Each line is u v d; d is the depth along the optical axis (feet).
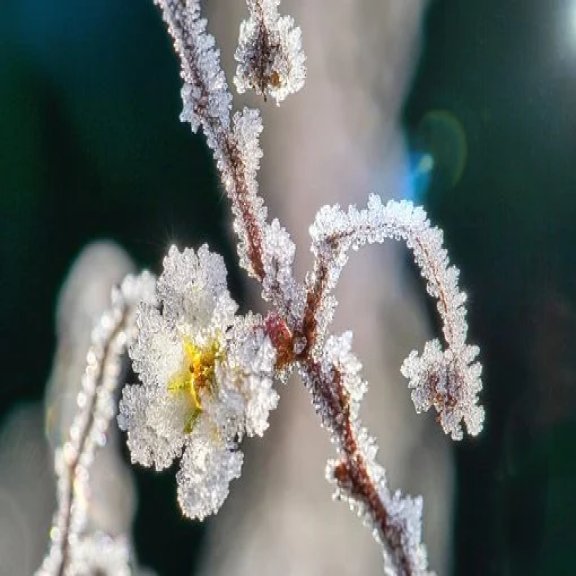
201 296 0.46
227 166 0.46
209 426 0.45
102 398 0.46
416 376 0.46
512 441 1.18
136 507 0.98
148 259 1.14
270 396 0.45
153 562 1.01
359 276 1.17
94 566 0.46
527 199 1.21
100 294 1.00
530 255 1.20
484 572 1.14
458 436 0.46
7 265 1.14
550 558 1.15
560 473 1.15
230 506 1.11
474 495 1.16
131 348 0.46
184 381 0.46
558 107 1.21
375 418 1.13
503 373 1.19
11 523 1.00
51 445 0.97
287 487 1.12
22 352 1.08
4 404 1.07
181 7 0.46
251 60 0.45
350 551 1.10
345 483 0.44
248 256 0.46
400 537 0.44
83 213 1.17
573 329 1.18
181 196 1.17
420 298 1.19
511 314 1.20
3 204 1.21
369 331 1.16
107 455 0.83
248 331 0.45
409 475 1.13
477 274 1.20
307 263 1.17
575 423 1.18
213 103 0.46
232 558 1.07
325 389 0.45
